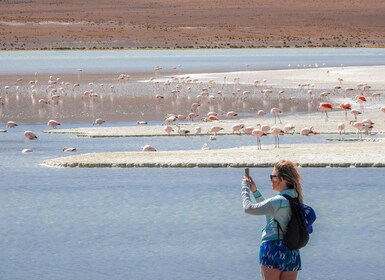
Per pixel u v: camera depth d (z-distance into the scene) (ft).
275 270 51.67
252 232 85.92
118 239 84.28
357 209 93.91
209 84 257.96
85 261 77.61
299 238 51.31
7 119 189.88
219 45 598.34
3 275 73.67
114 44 608.19
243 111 199.72
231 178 112.06
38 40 616.80
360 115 181.78
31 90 256.52
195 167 120.37
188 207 96.73
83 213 95.20
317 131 158.20
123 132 161.17
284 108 203.82
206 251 79.82
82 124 179.52
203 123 174.91
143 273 73.72
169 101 221.66
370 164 117.50
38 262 77.36
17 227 89.76
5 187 110.11
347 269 73.67
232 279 71.67
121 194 104.22
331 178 110.11
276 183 52.21
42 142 152.35
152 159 124.16
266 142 145.89
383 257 77.10
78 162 124.06
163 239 83.97
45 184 111.65
